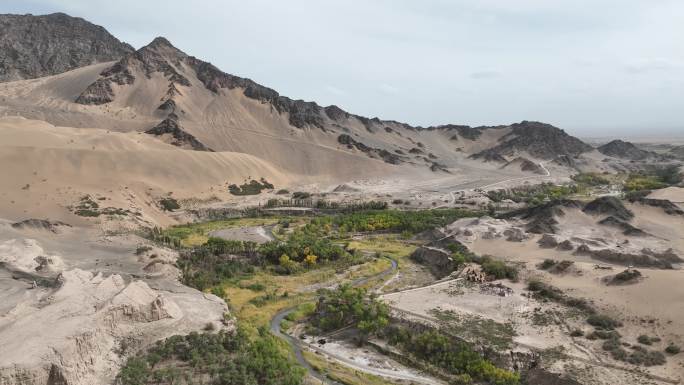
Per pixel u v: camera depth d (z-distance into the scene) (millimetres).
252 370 61688
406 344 77500
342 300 89562
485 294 92938
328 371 69125
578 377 63469
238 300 95375
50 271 86875
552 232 130250
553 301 87875
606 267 95125
